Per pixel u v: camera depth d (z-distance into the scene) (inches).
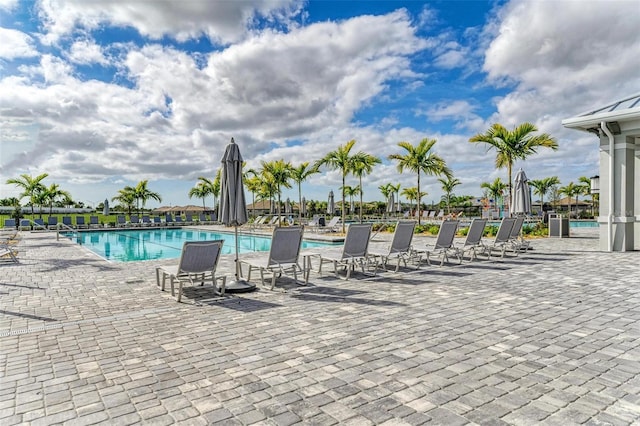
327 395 108.7
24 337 161.9
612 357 134.6
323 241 668.7
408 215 1480.1
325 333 164.2
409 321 180.4
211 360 135.6
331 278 296.0
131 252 603.2
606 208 446.9
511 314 190.5
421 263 366.0
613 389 110.7
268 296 236.5
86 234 988.6
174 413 99.9
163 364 132.5
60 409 102.6
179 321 184.1
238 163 266.5
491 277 292.8
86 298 232.7
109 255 563.5
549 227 644.1
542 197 1744.6
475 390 110.8
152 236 924.6
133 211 1572.3
